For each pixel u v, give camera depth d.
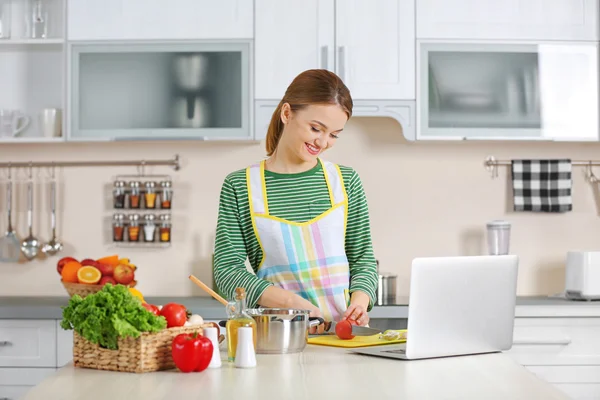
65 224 4.08
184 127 3.76
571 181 4.07
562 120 3.80
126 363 1.74
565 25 3.80
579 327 3.53
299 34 3.74
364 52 3.74
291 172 2.34
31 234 4.06
